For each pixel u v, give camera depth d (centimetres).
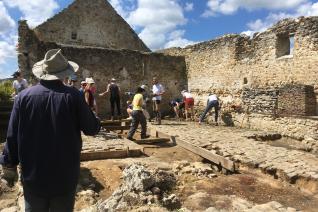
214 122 1722
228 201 637
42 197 327
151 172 692
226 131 1409
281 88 1370
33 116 321
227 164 858
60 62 330
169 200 597
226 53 1773
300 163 881
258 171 870
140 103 1159
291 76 1437
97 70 1892
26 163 323
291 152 1011
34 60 1700
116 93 1598
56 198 331
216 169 888
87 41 2522
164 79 2056
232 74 1741
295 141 1293
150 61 2019
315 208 650
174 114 2016
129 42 2645
